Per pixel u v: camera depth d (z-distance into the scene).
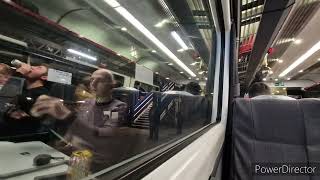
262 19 2.46
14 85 0.40
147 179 0.36
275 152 1.46
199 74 1.75
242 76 7.37
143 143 0.62
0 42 0.37
